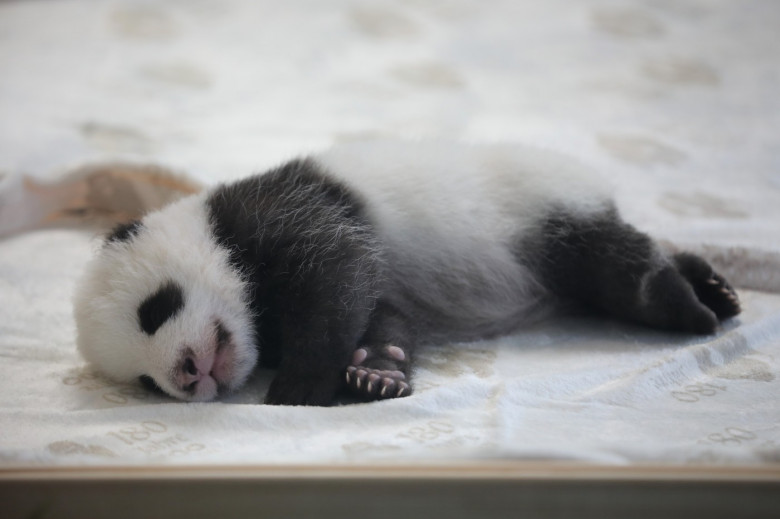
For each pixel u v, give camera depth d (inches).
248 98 107.7
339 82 112.2
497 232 89.5
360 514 80.6
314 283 86.0
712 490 80.2
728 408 84.6
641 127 102.2
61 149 100.2
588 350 88.0
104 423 84.4
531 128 101.9
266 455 82.2
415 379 86.5
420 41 125.6
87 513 80.8
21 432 84.0
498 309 89.5
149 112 104.4
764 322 88.3
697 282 89.1
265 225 86.6
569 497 80.2
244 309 86.2
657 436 83.4
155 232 86.7
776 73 112.6
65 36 128.2
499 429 83.6
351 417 84.2
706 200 95.7
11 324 89.2
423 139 91.8
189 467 81.0
